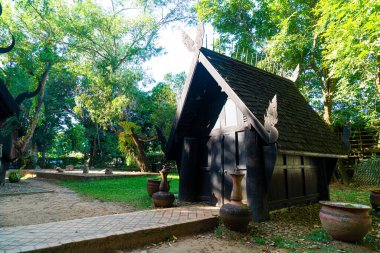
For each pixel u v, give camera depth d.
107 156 35.34
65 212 7.17
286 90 9.72
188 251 4.27
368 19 6.70
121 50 24.09
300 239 4.89
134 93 22.83
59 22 20.53
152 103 27.16
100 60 23.61
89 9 22.02
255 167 6.13
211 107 8.12
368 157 16.56
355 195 11.00
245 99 6.33
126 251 4.26
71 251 3.83
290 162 7.66
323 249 4.38
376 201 7.57
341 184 15.86
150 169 23.41
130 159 27.44
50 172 20.34
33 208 7.77
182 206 7.30
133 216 5.80
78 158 39.81
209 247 4.47
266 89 8.19
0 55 18.38
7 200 9.31
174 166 26.34
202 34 7.23
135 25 24.03
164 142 8.81
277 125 6.40
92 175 17.22
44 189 12.16
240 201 5.37
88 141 38.44
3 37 18.36
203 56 7.11
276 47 14.38
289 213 6.82
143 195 9.96
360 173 15.98
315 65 15.30
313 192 8.50
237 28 17.48
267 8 16.34
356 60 7.95
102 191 11.41
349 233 4.61
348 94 11.09
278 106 7.54
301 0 14.55
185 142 8.30
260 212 5.98
